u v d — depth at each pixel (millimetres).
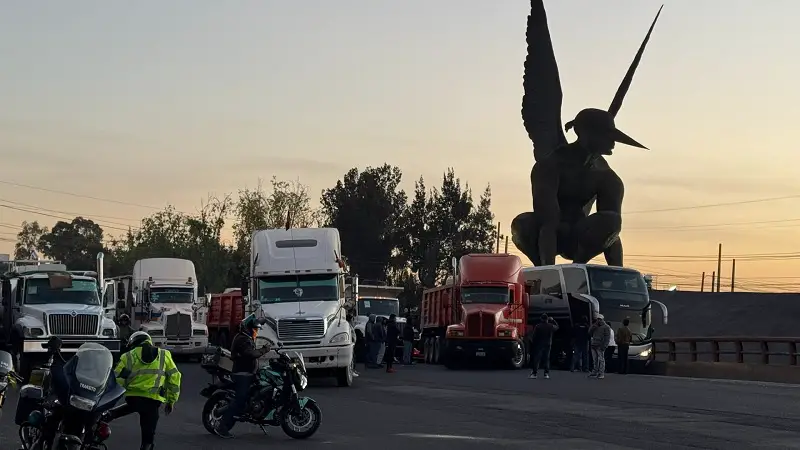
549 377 34469
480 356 40406
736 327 56250
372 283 90812
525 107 62594
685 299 63844
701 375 37281
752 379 34094
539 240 59219
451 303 42938
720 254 100000
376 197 109438
